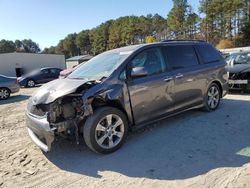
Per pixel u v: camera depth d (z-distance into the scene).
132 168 4.36
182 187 3.71
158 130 5.91
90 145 4.77
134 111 5.24
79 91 4.76
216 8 76.81
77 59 58.72
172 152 4.80
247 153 4.55
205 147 4.90
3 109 10.73
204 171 4.07
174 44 6.29
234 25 77.25
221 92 7.34
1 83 14.29
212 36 78.94
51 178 4.29
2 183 4.24
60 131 4.63
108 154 4.91
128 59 5.34
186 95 6.21
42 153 5.21
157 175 4.08
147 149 5.00
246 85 9.22
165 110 5.78
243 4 74.81
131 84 5.20
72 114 4.77
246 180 3.70
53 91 4.84
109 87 4.94
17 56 38.25
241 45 71.38
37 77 22.95
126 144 5.27
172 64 6.01
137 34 107.44
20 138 6.25
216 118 6.51
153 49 5.81
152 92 5.48
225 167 4.13
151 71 5.60
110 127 4.94
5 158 5.16
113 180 4.06
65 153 5.11
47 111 4.64
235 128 5.77
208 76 6.81
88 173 4.33
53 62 41.12
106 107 4.91
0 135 6.63
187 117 6.69
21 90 19.38
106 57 5.87
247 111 6.98
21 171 4.60
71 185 4.03
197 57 6.71
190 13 87.38
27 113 5.12
